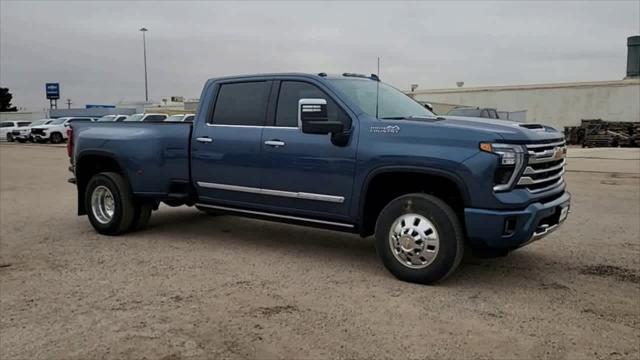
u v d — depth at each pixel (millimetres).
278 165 5848
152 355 3674
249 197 6207
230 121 6328
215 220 8375
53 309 4555
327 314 4371
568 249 6398
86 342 3893
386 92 6238
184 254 6297
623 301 4652
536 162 4863
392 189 5570
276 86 6020
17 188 12602
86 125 7691
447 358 3598
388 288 5008
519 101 41250
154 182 6902
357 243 6828
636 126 31625
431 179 5109
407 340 3873
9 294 4941
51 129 37812
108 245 6770
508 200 4660
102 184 7289
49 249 6586
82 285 5172
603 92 38531
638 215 8484
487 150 4664
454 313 4383
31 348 3807
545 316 4316
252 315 4359
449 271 4934
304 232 7484
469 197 4746
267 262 5930
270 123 5984
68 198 10977
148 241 6973
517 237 4727
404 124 5125
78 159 7559
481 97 42281
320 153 5523
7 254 6348
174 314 4402
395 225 5168
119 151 7086
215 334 4004
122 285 5156
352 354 3660
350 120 5422
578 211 8852
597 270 5559
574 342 3840
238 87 6336
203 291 4961
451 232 4863
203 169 6508
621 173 14180
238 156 6156
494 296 4785
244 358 3617
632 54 47812
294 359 3596
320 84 5699
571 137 35281
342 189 5430
